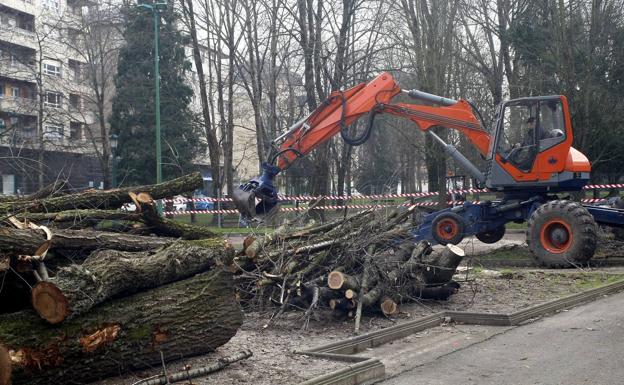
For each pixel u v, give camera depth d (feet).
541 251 47.26
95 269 18.45
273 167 44.75
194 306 21.35
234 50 111.14
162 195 26.84
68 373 17.76
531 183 48.98
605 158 88.79
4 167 78.33
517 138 49.90
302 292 28.76
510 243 65.10
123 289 19.38
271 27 106.73
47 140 101.30
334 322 28.81
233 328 22.74
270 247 30.55
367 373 21.22
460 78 102.53
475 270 45.27
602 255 50.55
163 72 123.24
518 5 101.65
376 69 104.63
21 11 149.59
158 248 21.94
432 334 28.35
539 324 29.37
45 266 20.67
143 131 123.75
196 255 21.79
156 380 18.88
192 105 152.25
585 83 84.28
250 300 30.32
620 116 86.94
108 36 127.03
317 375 20.15
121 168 124.47
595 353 23.53
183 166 122.62
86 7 147.23
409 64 104.88
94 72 124.98
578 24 87.51
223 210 99.04
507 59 105.70
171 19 116.88
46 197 27.07
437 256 33.17
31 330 16.98
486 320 29.89
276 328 27.58
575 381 20.33
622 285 39.22
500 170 49.62
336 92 47.65
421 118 50.24
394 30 102.47
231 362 21.25
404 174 122.72
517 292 36.47
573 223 46.16
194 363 21.20
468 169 51.49
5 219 20.20
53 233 20.92
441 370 22.24
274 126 110.73
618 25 89.30
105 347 18.57
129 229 25.20
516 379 20.81
